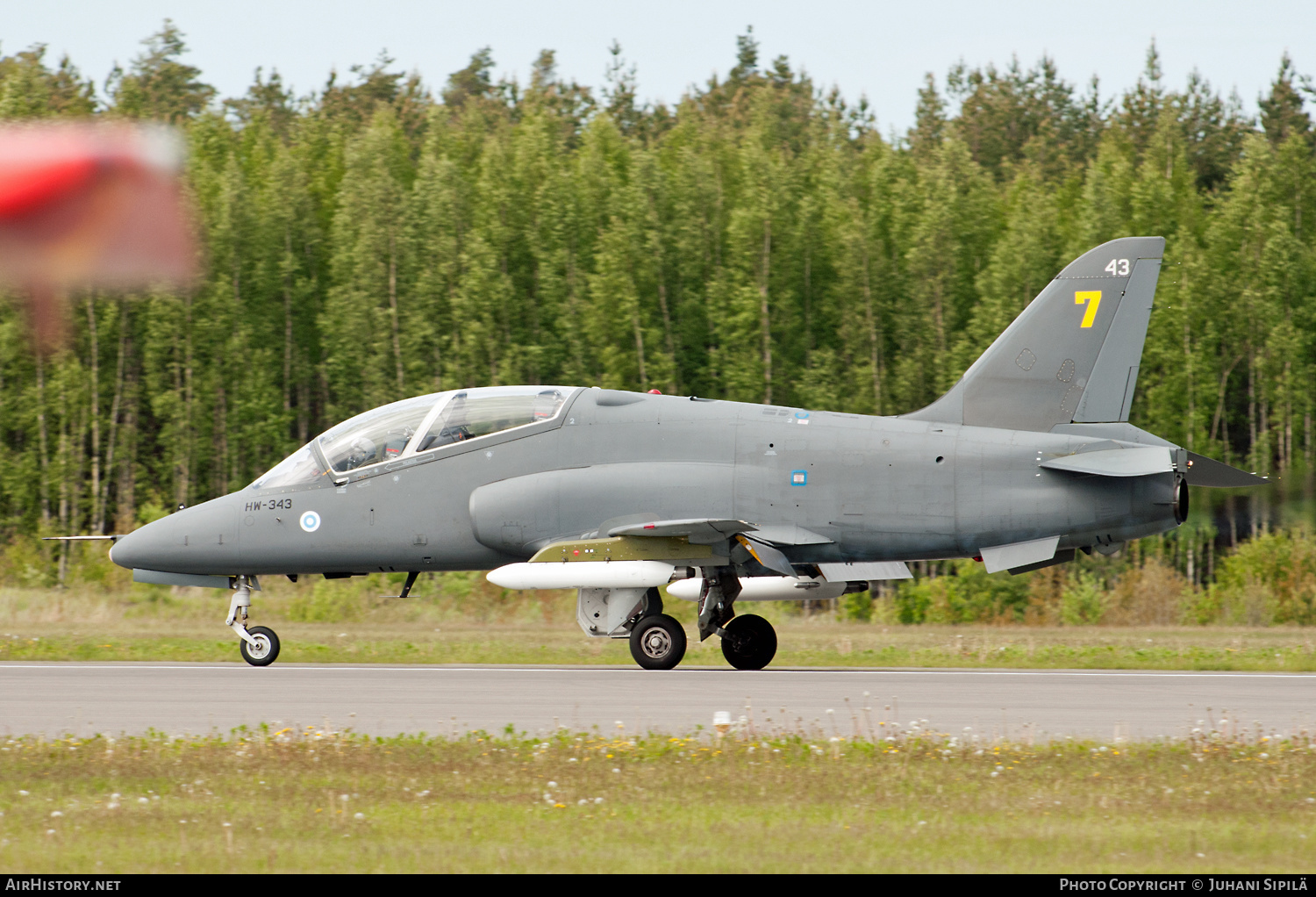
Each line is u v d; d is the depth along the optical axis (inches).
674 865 885.2
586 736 1405.0
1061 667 2397.9
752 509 2237.9
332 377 6112.2
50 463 5561.0
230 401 5816.9
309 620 3988.7
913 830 997.2
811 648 2834.6
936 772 1243.2
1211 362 6077.8
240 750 1325.0
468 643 2844.5
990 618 4643.2
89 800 1100.5
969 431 2273.6
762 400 6048.2
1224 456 6008.9
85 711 1638.8
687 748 1349.7
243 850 918.4
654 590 2273.6
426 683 1978.3
